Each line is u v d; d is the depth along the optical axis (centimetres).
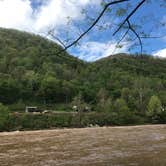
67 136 6066
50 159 3198
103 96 14112
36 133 7444
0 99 13650
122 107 12181
